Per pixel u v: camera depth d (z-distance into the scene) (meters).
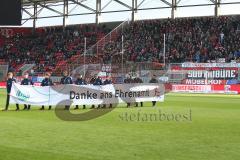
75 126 15.47
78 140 12.21
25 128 14.81
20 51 66.88
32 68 57.22
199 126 15.64
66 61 56.31
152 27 56.31
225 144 11.68
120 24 57.66
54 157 9.76
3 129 14.51
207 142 12.01
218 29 52.00
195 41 51.84
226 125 16.02
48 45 64.62
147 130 14.45
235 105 27.06
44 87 23.77
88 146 11.23
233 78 42.56
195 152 10.50
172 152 10.48
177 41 52.84
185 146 11.34
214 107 25.25
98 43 54.59
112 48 54.22
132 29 57.12
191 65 44.47
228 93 42.53
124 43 55.00
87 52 54.56
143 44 54.28
